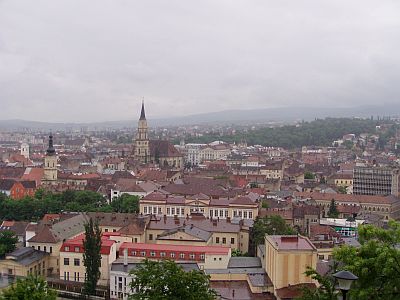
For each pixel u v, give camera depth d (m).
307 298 68.38
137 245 193.00
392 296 65.44
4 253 195.62
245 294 147.62
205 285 88.88
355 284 65.25
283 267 143.88
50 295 94.00
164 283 83.25
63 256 189.12
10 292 91.69
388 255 65.81
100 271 180.00
